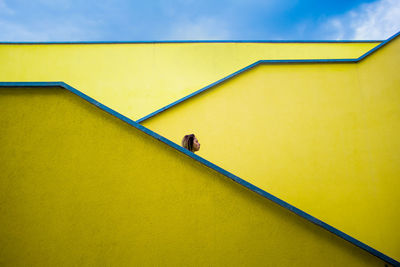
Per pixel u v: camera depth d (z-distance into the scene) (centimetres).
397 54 305
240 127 321
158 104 552
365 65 333
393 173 295
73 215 130
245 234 140
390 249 285
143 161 140
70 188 132
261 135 319
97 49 566
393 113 301
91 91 543
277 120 323
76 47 563
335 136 321
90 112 141
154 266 130
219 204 141
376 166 307
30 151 133
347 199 306
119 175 137
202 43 600
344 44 639
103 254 128
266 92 330
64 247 126
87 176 134
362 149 316
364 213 301
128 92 551
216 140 318
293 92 331
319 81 336
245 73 336
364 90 329
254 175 308
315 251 142
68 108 140
